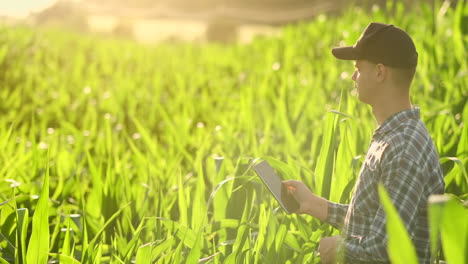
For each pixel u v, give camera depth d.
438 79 6.59
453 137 4.27
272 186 2.97
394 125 2.57
